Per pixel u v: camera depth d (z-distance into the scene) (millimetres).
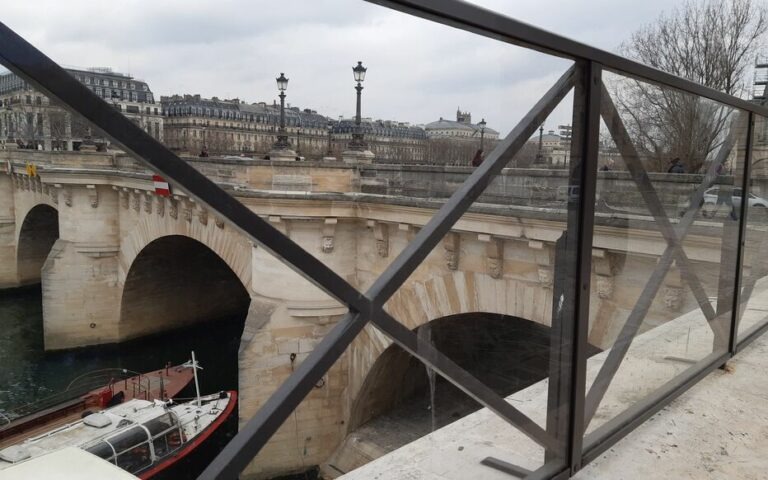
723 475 2570
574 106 2232
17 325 33219
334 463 15922
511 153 2000
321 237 16062
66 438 15539
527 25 1879
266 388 16938
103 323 27969
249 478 16312
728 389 3543
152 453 16141
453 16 1639
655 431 2961
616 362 2900
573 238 2336
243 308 33375
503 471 2379
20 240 34000
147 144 1129
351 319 1558
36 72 989
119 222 26625
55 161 21641
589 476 2504
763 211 4371
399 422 15203
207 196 1227
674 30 31938
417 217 13875
